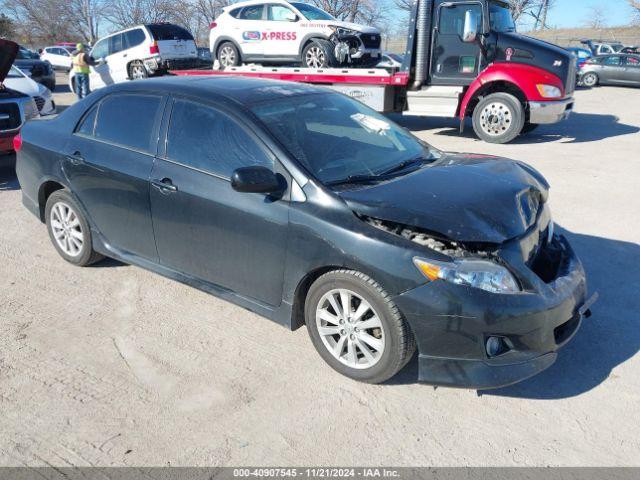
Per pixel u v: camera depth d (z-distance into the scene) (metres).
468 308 2.95
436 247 3.10
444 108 11.12
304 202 3.37
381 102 11.05
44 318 4.16
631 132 12.16
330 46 11.59
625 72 22.53
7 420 3.08
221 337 3.90
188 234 3.94
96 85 17.89
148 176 4.07
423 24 10.71
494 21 10.59
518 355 3.08
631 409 3.16
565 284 3.31
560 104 10.34
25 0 47.31
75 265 5.07
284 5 12.09
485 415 3.12
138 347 3.78
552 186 7.61
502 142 10.82
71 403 3.22
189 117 3.98
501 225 3.19
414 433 2.98
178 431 3.00
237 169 3.32
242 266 3.70
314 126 3.87
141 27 16.61
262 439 2.95
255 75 12.09
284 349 3.75
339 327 3.37
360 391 3.32
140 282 4.74
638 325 4.03
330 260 3.24
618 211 6.55
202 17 42.50
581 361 3.61
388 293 3.07
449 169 3.84
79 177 4.59
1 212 6.71
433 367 3.10
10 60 7.62
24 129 5.21
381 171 3.72
